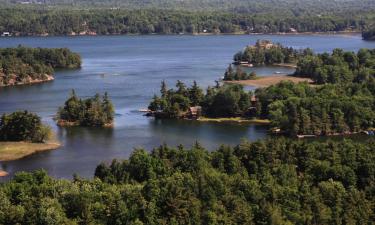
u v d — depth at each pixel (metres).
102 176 137.50
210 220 106.81
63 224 104.69
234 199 111.50
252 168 133.25
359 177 129.25
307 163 134.38
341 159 134.50
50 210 105.88
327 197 117.06
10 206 110.00
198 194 113.00
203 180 115.38
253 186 116.31
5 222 107.25
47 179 127.50
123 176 131.38
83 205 109.50
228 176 122.12
